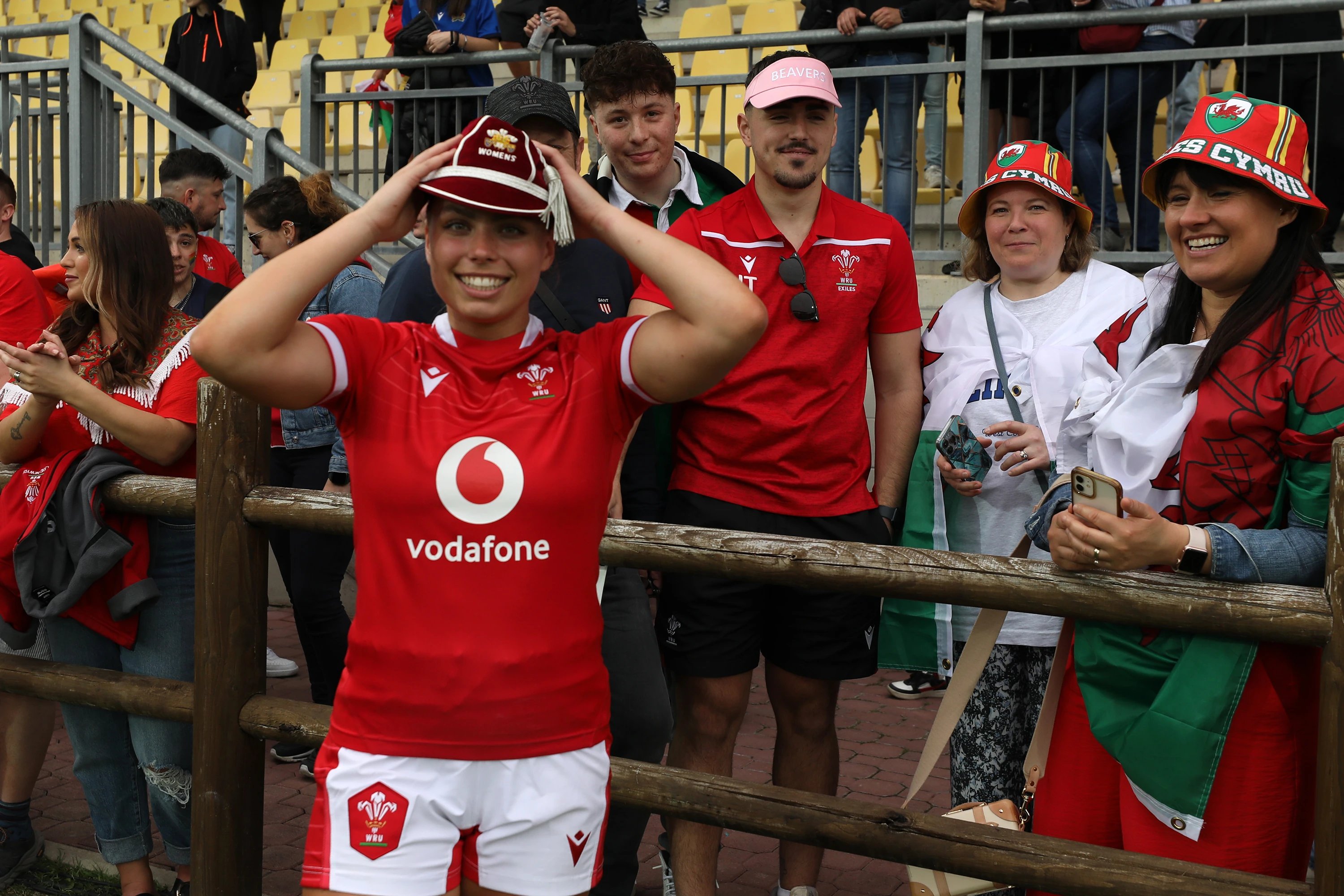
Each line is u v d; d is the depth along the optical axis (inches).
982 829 79.0
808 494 107.2
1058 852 75.4
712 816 86.0
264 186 157.2
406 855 64.9
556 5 233.6
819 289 108.0
